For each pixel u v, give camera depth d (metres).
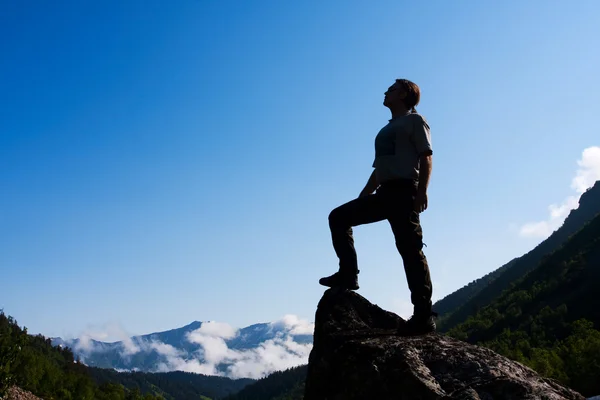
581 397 3.94
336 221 5.82
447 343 4.61
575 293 134.62
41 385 89.50
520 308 143.12
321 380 5.09
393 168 5.20
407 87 5.52
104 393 122.75
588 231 177.25
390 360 4.45
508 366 4.19
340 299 5.77
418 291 5.05
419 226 5.23
